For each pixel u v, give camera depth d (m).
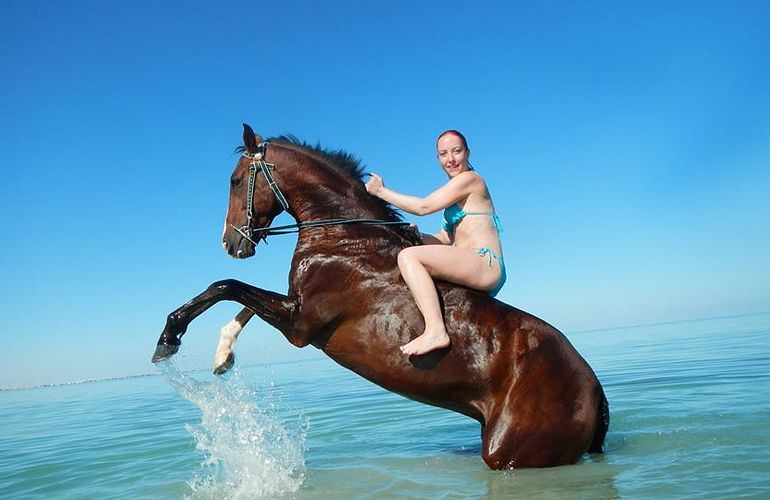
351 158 5.47
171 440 7.45
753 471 4.18
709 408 6.51
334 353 5.12
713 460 4.52
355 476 4.97
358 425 7.66
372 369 5.00
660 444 5.20
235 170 5.44
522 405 4.79
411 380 4.93
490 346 4.89
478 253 5.01
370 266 5.03
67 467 6.40
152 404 13.23
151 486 5.20
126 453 6.87
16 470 6.50
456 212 5.17
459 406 5.05
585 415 4.85
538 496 4.05
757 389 7.54
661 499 3.77
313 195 5.25
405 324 4.90
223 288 4.83
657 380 9.34
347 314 5.00
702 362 11.65
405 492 4.41
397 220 5.38
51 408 15.11
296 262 5.12
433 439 6.52
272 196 5.32
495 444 4.77
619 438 5.54
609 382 9.66
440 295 4.95
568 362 4.95
